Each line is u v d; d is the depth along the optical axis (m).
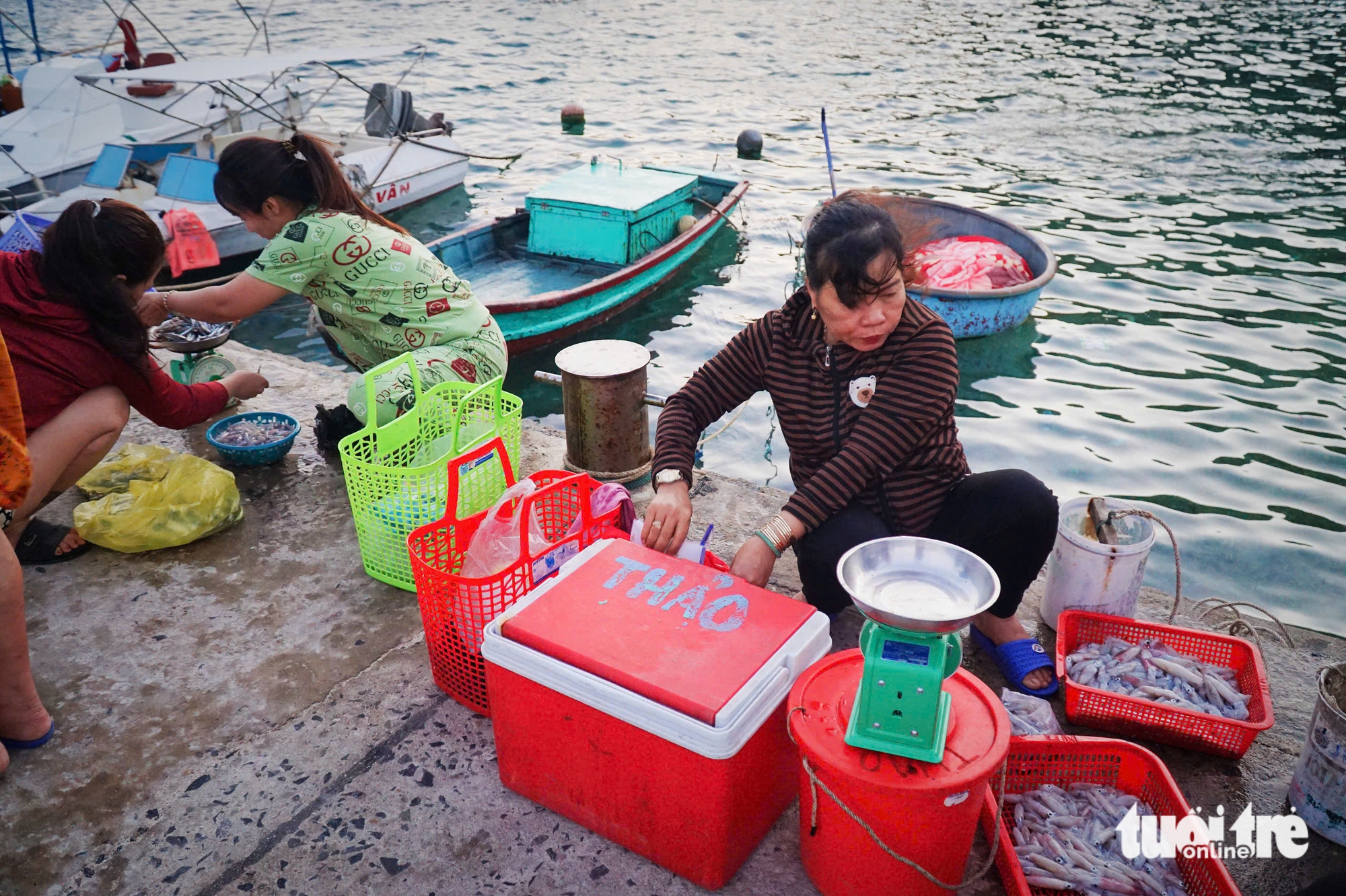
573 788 2.13
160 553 3.24
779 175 13.02
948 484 2.54
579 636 2.04
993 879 2.04
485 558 2.54
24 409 2.85
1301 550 5.59
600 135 15.08
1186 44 20.39
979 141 14.20
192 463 3.40
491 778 2.33
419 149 11.89
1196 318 8.53
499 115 16.19
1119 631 2.68
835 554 2.46
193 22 24.19
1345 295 8.95
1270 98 16.05
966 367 7.71
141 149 10.28
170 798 2.29
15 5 25.61
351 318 3.65
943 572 1.81
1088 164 12.95
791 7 26.52
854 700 1.90
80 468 3.10
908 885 1.87
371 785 2.31
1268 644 2.87
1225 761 2.37
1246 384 7.43
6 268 2.84
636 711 1.89
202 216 9.20
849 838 1.85
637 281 8.43
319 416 3.82
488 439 3.28
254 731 2.49
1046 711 2.38
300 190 3.45
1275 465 6.42
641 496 3.82
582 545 2.63
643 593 2.20
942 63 19.44
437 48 21.27
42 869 2.11
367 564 3.11
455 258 8.97
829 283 2.13
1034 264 8.59
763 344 2.62
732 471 6.62
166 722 2.52
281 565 3.19
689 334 8.59
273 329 8.85
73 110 10.30
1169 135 14.19
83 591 3.04
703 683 1.89
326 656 2.77
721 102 16.83
